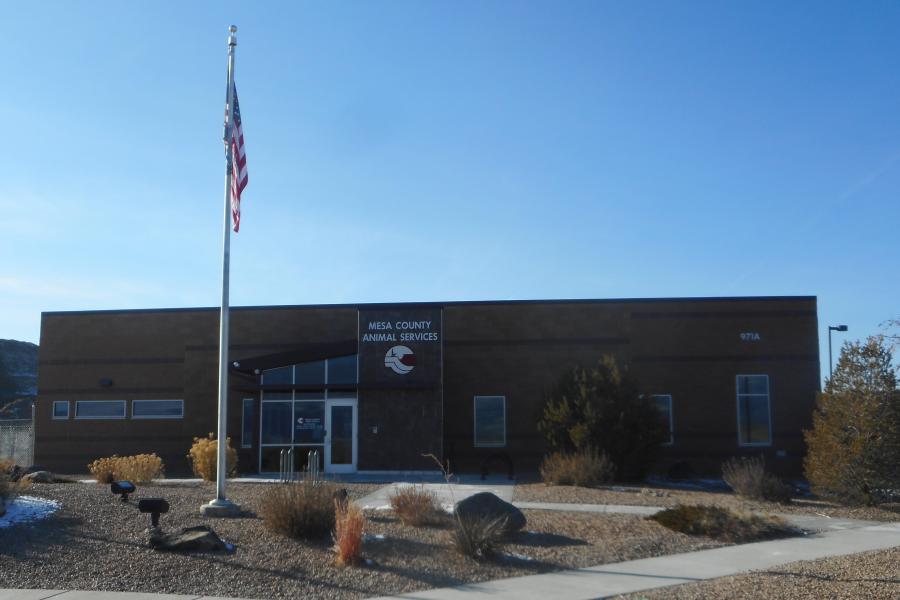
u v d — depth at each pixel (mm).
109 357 31672
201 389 31047
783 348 29719
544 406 26141
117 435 31203
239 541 12328
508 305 30156
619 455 24047
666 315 29953
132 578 10500
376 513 15406
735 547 13547
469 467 29438
